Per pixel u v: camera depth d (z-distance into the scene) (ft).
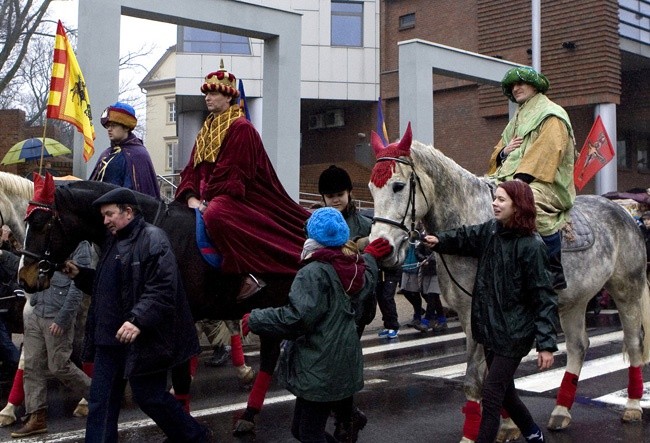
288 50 40.65
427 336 39.81
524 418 17.22
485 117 80.79
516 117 19.69
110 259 15.85
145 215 18.04
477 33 79.82
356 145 92.58
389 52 89.35
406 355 33.86
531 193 15.75
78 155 32.94
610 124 70.23
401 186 17.01
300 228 19.98
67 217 17.47
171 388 25.58
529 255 15.43
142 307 14.83
